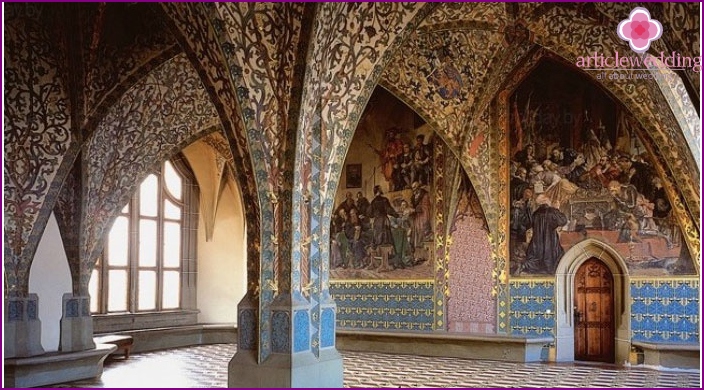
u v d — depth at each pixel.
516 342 15.93
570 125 16.28
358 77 11.14
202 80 10.53
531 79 16.62
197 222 20.58
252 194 10.57
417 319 17.78
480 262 17.16
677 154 14.77
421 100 15.76
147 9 12.24
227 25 9.91
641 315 15.54
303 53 10.10
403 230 18.12
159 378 13.28
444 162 17.69
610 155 15.91
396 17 11.05
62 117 12.66
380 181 18.53
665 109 14.16
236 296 20.39
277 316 10.29
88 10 12.19
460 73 15.12
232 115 10.46
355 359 16.17
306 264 10.64
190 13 10.08
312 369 10.41
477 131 16.64
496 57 14.66
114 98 12.71
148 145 14.52
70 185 13.57
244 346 10.52
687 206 15.02
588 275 16.28
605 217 15.94
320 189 10.86
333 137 11.07
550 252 16.39
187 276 20.30
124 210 18.66
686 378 13.40
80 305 13.67
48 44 12.36
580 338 16.22
